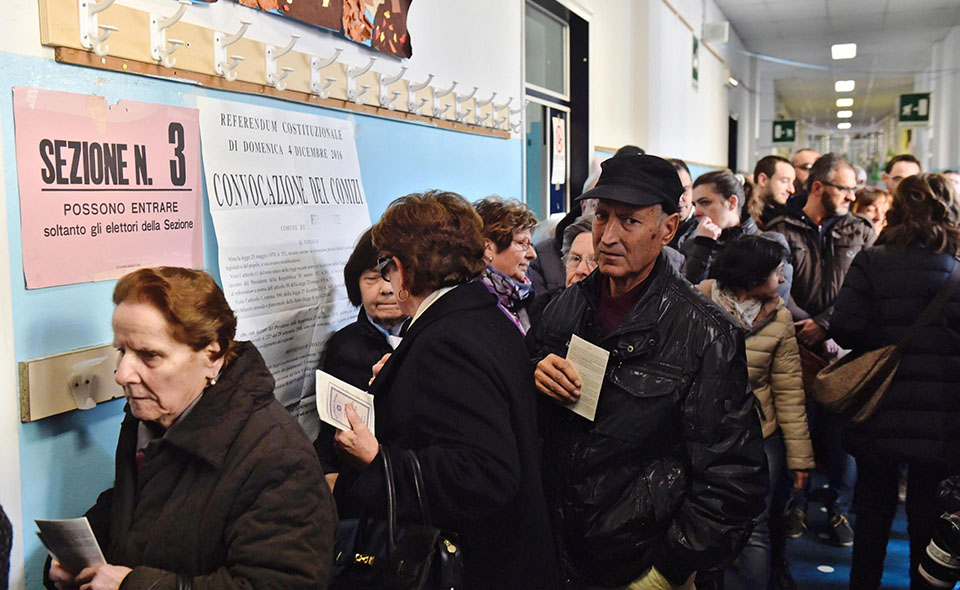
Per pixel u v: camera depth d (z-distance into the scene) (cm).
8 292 130
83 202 143
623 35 618
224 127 179
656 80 705
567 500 172
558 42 518
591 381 167
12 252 131
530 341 193
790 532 363
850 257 366
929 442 236
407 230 152
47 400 137
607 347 171
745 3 1066
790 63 1398
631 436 165
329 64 217
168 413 121
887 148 2898
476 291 155
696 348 165
